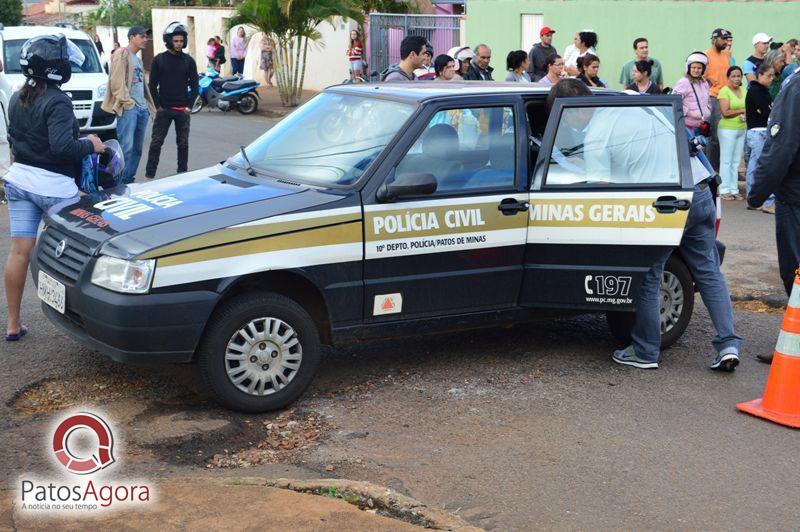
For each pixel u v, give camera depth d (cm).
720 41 1386
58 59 633
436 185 584
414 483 476
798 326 564
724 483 486
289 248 549
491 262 614
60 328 569
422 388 605
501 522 440
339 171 593
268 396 557
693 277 675
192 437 518
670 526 441
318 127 642
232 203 565
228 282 533
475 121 615
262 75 3266
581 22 1964
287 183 601
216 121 2206
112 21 4250
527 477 486
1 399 564
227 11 3444
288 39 2533
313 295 576
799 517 454
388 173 582
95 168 754
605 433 542
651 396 602
